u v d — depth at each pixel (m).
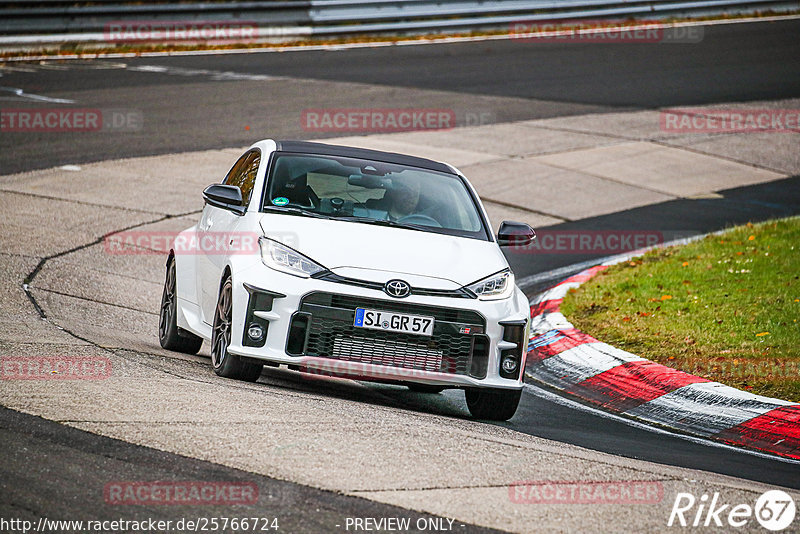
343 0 112.75
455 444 21.09
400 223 27.84
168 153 65.00
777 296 38.25
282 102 81.00
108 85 83.25
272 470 18.12
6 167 58.72
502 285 26.47
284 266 25.28
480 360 25.52
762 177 71.25
